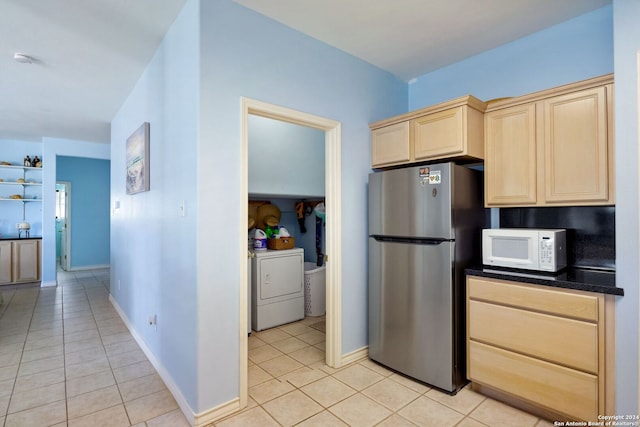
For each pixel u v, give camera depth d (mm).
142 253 3025
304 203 4703
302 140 3924
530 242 2133
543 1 2119
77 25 2279
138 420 1976
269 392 2281
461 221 2330
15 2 2018
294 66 2383
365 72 2904
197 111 1912
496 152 2363
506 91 2652
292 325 3732
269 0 2061
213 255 1958
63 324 3680
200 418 1903
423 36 2518
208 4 1952
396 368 2555
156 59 2635
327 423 1942
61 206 7738
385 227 2645
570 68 2336
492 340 2129
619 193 1734
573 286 1810
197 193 1906
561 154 2066
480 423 1934
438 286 2303
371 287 2766
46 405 2123
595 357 1749
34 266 5613
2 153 5582
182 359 2111
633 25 1700
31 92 3465
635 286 1661
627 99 1717
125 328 3559
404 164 2730
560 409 1862
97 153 5855
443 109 2375
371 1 2082
